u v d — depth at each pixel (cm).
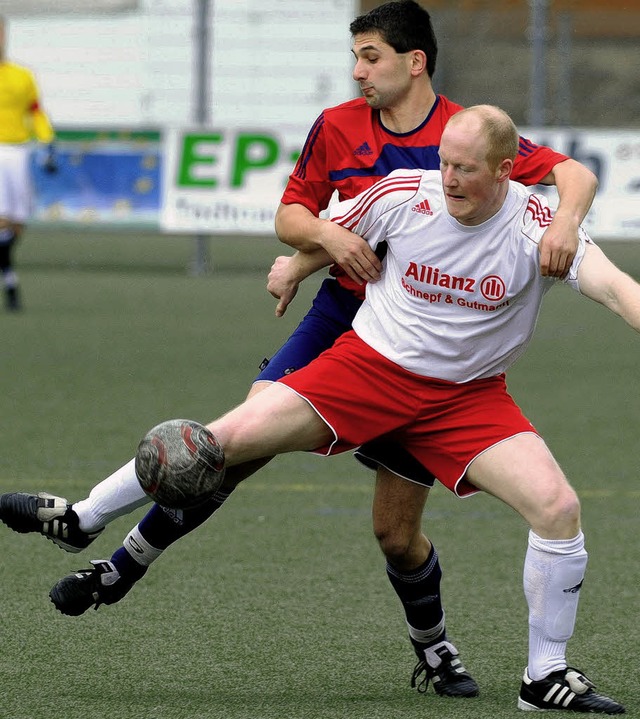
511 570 1524
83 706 1053
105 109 6825
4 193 3859
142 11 6388
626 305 991
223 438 1048
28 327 3628
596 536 1688
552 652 1062
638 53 8025
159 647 1222
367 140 1180
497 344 1071
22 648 1209
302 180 1209
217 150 4862
